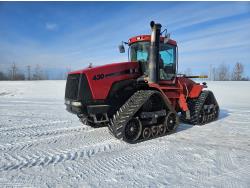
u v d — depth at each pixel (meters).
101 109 5.65
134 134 5.75
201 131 6.88
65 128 7.21
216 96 20.77
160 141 5.78
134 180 3.59
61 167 4.08
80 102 5.50
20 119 8.82
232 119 9.06
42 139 5.91
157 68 6.30
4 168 4.01
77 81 5.68
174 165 4.19
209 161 4.39
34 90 25.88
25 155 4.68
